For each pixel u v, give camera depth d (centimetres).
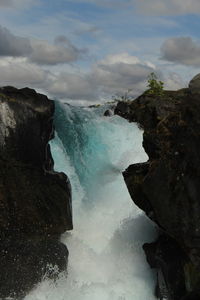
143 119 1602
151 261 1109
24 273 1088
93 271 1204
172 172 933
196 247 903
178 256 1012
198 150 877
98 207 1509
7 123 1159
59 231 1199
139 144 1709
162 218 955
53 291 1098
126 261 1206
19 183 1160
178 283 989
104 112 2086
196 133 880
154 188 964
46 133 1270
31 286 1087
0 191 1127
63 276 1131
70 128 1623
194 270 925
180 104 988
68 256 1214
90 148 1648
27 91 1231
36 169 1208
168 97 1560
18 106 1188
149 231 1223
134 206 1458
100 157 1656
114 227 1419
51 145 1480
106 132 1714
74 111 1698
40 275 1102
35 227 1152
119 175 1608
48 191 1207
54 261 1127
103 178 1600
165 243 1074
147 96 1738
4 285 1066
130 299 1103
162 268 1046
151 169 981
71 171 1511
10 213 1126
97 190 1564
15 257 1094
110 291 1114
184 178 907
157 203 959
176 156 930
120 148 1706
